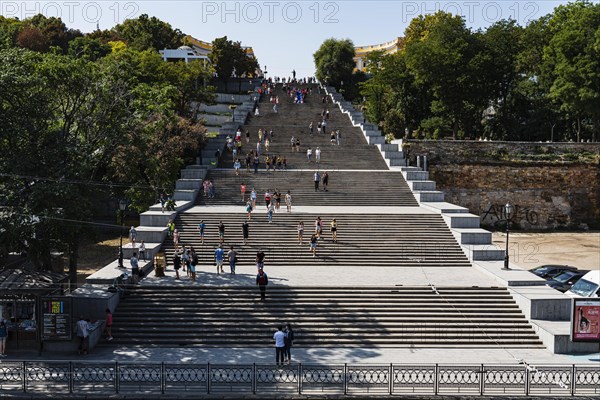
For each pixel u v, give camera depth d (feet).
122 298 100.12
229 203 163.63
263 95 313.12
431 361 83.05
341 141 228.63
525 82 259.39
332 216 146.30
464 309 98.94
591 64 206.39
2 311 88.99
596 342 86.12
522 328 95.30
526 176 220.84
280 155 208.74
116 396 69.97
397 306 99.55
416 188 173.06
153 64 237.25
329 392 71.26
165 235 131.54
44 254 103.45
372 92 294.25
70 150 105.60
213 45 375.45
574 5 247.70
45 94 114.93
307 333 92.84
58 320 85.92
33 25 329.93
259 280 99.45
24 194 102.01
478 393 71.36
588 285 100.94
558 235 206.28
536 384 72.38
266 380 74.23
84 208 104.17
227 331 92.68
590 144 224.33
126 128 121.70
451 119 268.62
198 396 70.13
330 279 110.63
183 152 199.31
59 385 72.90
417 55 236.22
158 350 87.56
